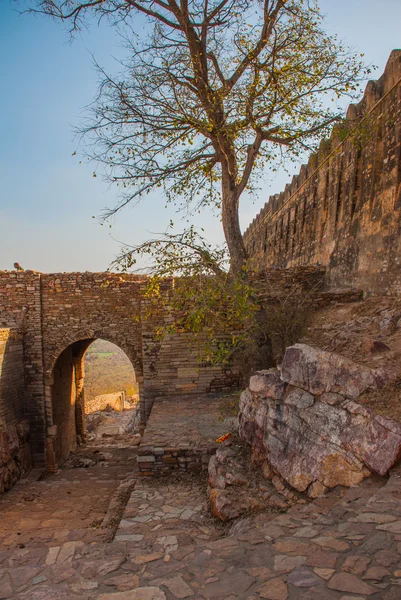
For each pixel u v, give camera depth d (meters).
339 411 6.21
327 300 13.28
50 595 3.50
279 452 6.98
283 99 11.66
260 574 3.38
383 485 5.00
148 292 12.10
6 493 12.54
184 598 3.19
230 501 6.69
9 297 15.72
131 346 15.73
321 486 5.79
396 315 9.30
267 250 26.84
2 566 4.42
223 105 12.23
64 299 15.85
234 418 11.07
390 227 11.49
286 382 7.52
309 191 18.58
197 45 12.26
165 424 10.96
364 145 13.17
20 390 15.15
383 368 6.68
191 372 14.86
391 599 2.89
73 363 19.34
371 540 3.67
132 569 3.79
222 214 12.92
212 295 11.11
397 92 11.34
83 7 11.96
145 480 8.98
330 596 2.99
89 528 8.92
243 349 13.91
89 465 16.31
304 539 3.87
